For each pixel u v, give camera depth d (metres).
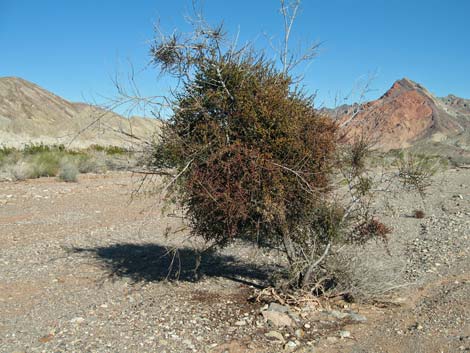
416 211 13.79
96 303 6.75
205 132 6.08
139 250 9.97
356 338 5.64
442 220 13.06
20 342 5.44
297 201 6.30
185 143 6.14
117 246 10.26
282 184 6.04
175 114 6.28
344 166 6.47
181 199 6.30
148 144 6.30
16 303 6.70
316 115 6.31
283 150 5.98
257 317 6.23
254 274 8.34
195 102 6.23
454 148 29.19
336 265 6.86
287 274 7.40
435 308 6.46
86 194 16.89
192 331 5.79
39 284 7.57
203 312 6.43
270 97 5.99
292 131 5.96
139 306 6.64
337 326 6.00
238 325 6.00
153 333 5.71
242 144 6.00
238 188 5.91
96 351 5.22
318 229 6.77
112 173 23.28
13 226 11.79
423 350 5.25
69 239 10.70
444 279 7.84
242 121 6.07
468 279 7.73
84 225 12.22
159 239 11.04
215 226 6.43
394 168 7.20
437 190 19.27
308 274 6.71
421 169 6.87
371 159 6.79
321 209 6.53
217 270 8.60
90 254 9.52
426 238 10.98
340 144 6.45
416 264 8.78
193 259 9.32
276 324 5.97
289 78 6.35
